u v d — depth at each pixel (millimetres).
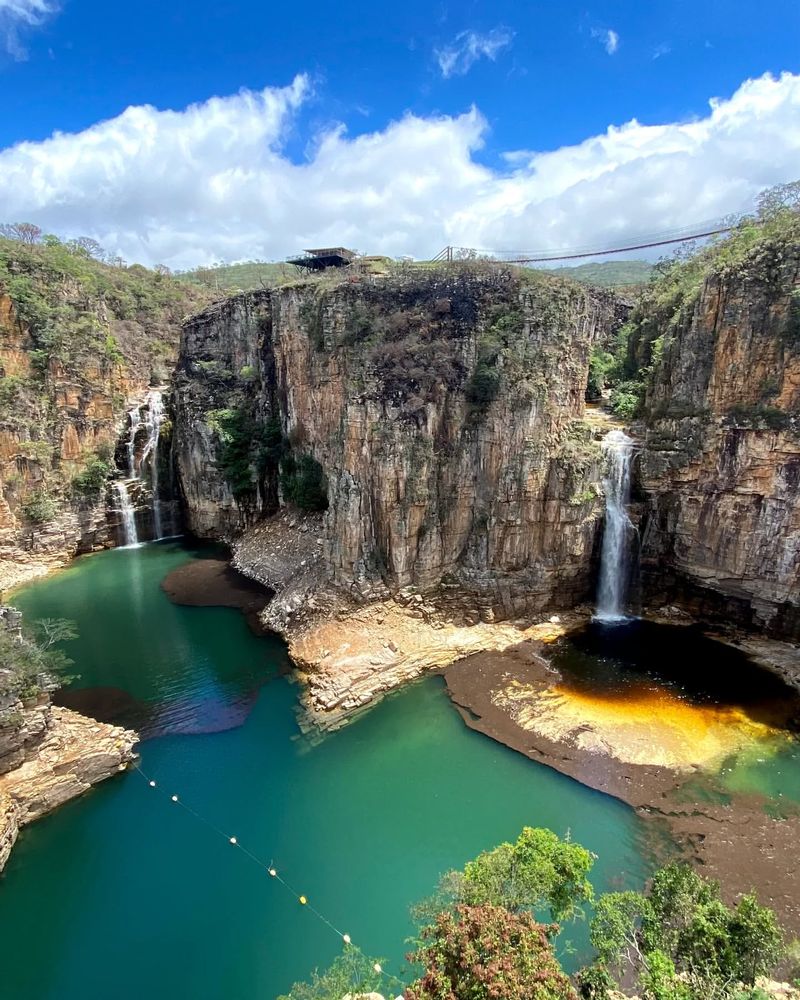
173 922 23641
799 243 38094
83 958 22344
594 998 17781
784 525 39281
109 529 64375
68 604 50094
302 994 19484
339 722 34219
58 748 29172
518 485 42688
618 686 36719
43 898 24406
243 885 25016
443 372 42750
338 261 71875
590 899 19984
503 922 16922
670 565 45656
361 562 42812
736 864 25234
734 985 16422
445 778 30188
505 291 43656
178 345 85375
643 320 62250
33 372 60156
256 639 43719
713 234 63469
